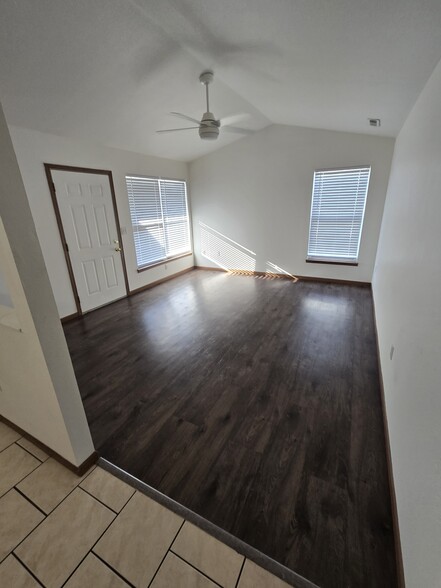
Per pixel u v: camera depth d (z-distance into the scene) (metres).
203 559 1.21
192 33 2.06
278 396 2.21
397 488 1.35
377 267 4.06
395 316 2.10
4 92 2.40
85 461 1.60
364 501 1.43
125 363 2.72
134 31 2.05
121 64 2.39
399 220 2.55
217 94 3.21
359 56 1.90
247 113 3.96
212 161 5.48
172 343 3.08
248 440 1.81
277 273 5.52
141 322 3.65
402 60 1.81
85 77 2.45
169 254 5.57
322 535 1.29
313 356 2.75
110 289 4.34
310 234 5.05
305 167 4.72
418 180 1.96
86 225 3.87
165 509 1.40
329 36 1.75
